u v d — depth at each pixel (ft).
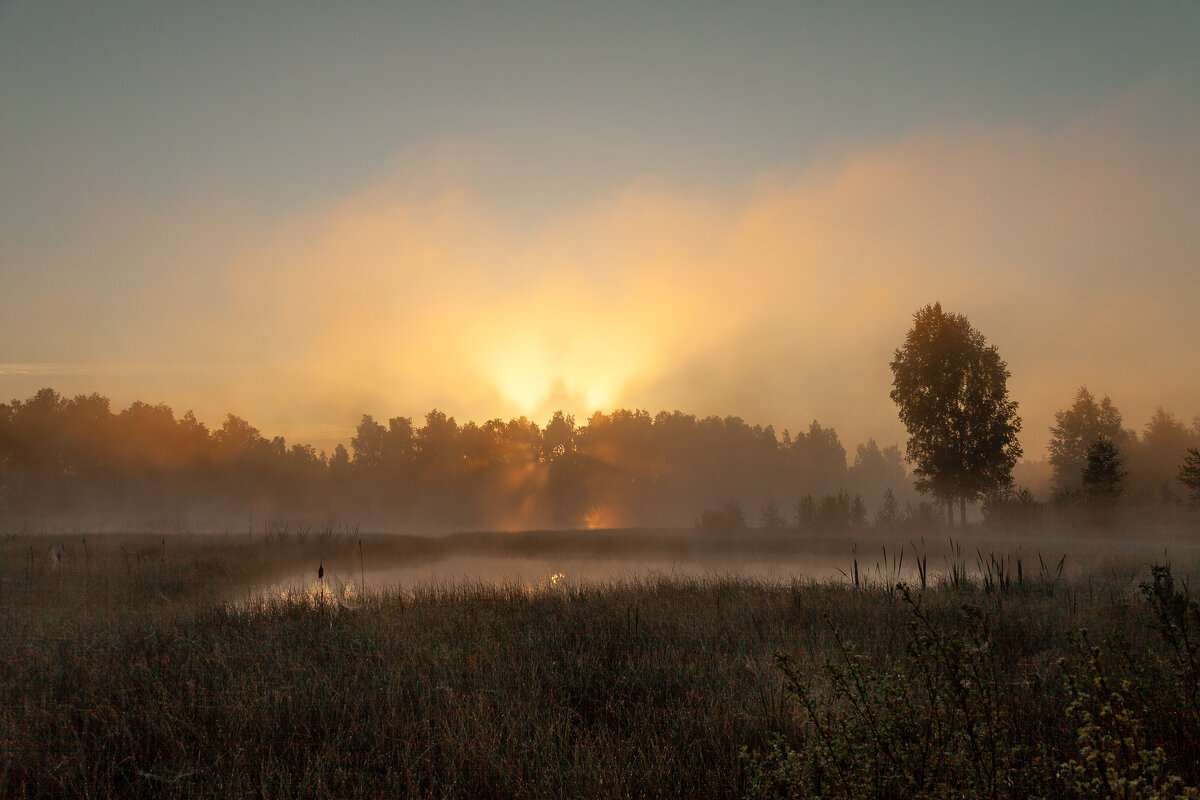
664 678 23.73
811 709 12.62
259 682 22.76
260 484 321.52
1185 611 13.55
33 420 289.12
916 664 11.96
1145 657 16.66
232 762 17.04
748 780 14.19
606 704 21.44
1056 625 29.96
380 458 356.38
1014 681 19.02
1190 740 12.62
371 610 37.06
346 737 18.60
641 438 361.92
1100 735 10.15
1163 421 279.28
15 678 24.39
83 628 33.53
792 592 42.47
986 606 35.96
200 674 24.14
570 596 43.01
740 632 30.91
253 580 58.54
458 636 30.22
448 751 17.33
